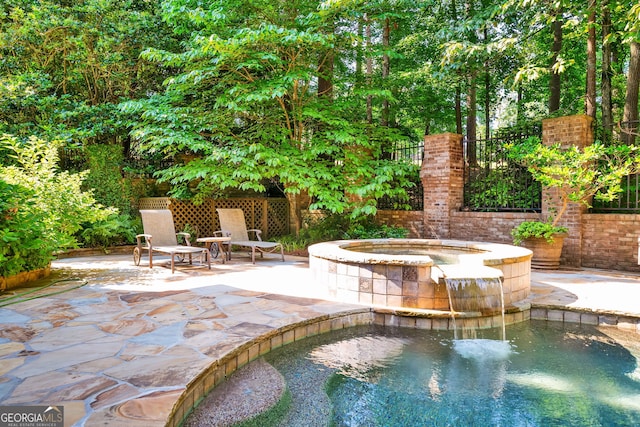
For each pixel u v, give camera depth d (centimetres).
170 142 787
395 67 1271
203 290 517
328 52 919
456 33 866
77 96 1085
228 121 934
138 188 1087
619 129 728
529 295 498
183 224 1021
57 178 725
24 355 289
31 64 981
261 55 772
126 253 923
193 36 858
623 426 246
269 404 263
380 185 841
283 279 596
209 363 276
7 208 503
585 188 684
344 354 359
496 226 813
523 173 823
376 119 1386
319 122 995
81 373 257
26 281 568
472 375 319
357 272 461
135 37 1023
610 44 982
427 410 265
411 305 440
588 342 391
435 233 902
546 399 281
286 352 358
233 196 1212
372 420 251
